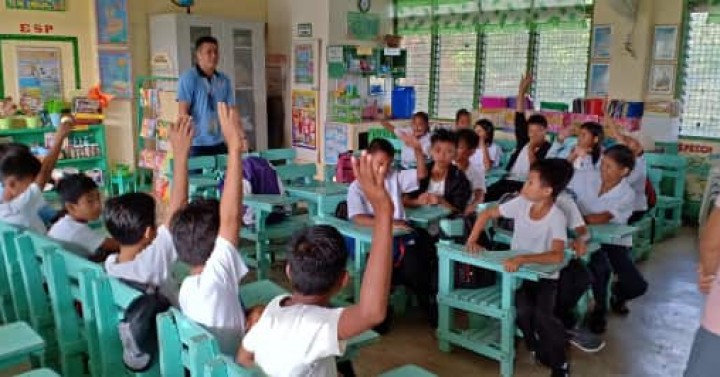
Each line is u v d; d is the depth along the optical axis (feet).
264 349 4.85
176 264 7.97
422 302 11.16
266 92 24.95
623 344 10.53
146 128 20.76
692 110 19.39
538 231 9.36
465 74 24.36
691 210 19.26
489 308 9.27
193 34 21.44
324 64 23.49
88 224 9.20
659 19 19.13
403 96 24.98
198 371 4.71
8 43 19.10
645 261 15.26
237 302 5.88
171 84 21.26
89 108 20.01
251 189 12.89
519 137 17.67
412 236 11.05
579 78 21.16
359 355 10.00
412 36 25.68
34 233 7.98
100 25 20.53
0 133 18.54
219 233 5.87
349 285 11.02
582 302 10.85
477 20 23.47
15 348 5.86
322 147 24.11
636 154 14.33
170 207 7.48
